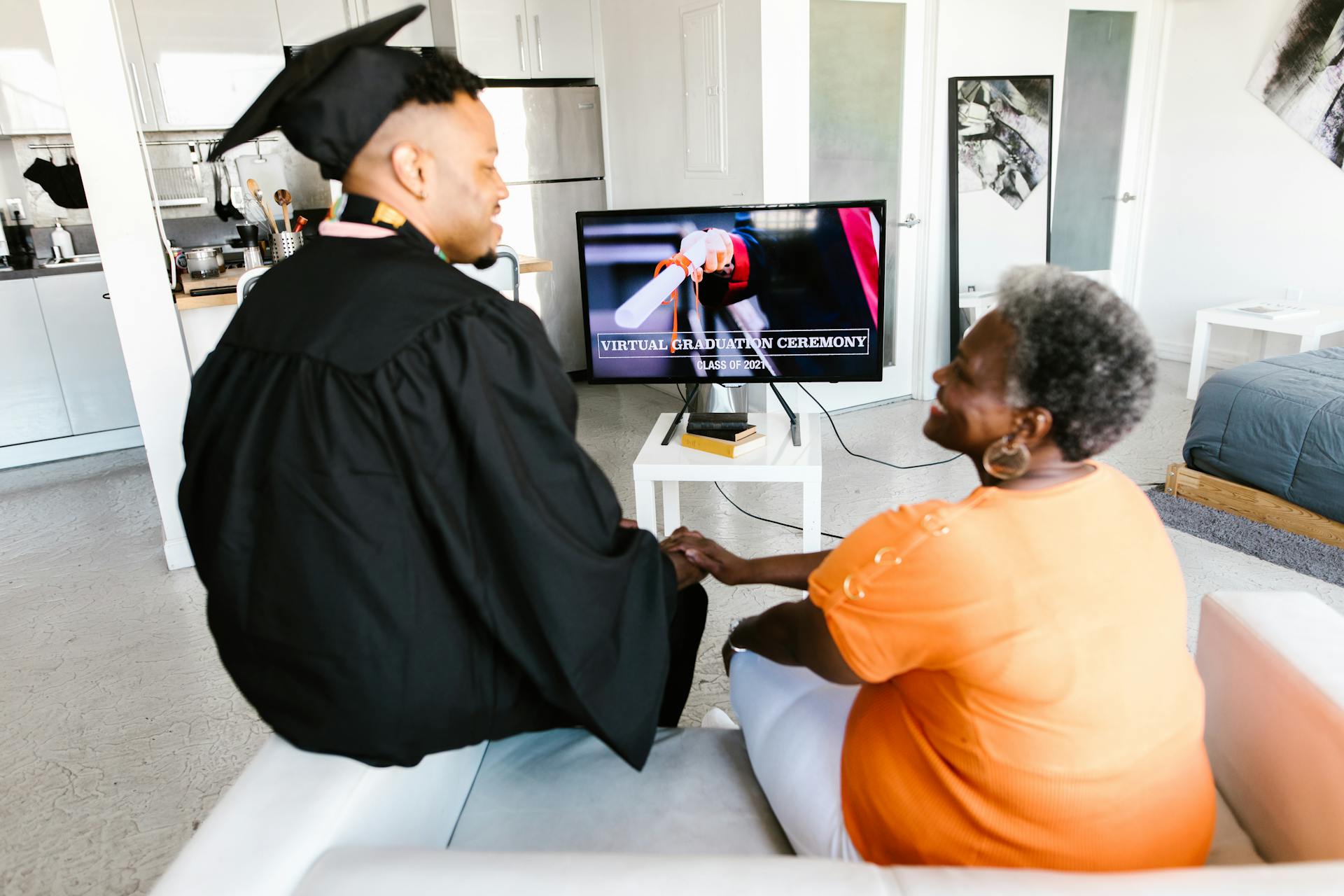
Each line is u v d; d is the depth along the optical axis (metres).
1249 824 1.05
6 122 3.82
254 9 4.07
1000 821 0.82
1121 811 0.80
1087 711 0.78
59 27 2.38
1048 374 0.79
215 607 0.92
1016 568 0.79
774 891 0.72
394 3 4.30
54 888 1.56
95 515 3.36
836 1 3.68
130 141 2.50
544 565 0.89
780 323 2.25
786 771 1.06
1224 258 4.66
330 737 0.92
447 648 0.91
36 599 2.68
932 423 0.92
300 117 0.90
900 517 0.85
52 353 3.91
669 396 4.68
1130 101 4.76
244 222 4.32
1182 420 3.89
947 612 0.79
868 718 0.98
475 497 0.88
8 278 3.75
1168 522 2.82
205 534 0.92
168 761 1.91
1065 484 0.84
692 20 3.82
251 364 0.90
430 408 0.84
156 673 2.25
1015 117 4.23
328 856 0.80
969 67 4.09
